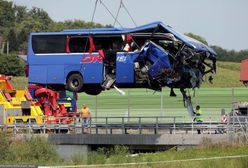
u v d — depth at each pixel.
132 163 94.94
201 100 199.75
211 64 111.38
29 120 126.81
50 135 116.75
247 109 122.50
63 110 135.25
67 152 115.88
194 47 105.50
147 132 121.06
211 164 91.00
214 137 110.69
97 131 116.94
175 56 106.62
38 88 129.62
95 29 115.56
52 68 119.50
